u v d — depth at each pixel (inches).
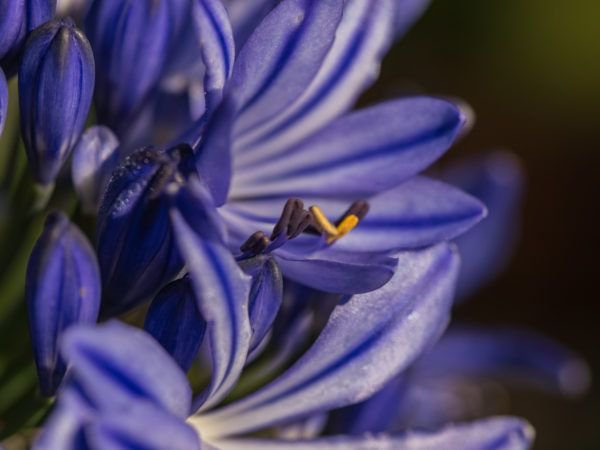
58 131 11.7
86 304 10.8
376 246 11.6
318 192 11.9
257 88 11.4
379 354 11.3
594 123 24.3
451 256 11.5
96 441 9.8
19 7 11.6
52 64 11.5
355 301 11.3
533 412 23.0
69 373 11.0
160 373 10.2
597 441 23.0
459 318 24.2
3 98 11.4
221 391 10.9
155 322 10.8
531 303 24.5
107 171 11.6
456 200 11.6
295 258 11.1
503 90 24.2
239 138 11.8
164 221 10.8
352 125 11.9
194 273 10.3
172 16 12.1
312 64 11.3
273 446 11.4
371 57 12.2
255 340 11.0
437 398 14.9
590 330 24.4
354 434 12.7
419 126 11.7
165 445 10.0
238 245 11.5
